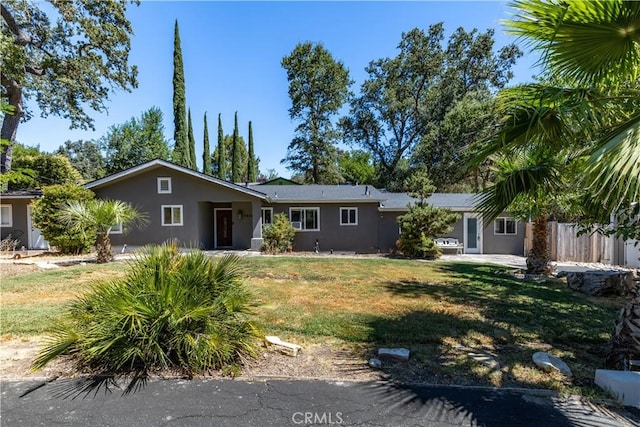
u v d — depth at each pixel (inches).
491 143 141.4
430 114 1104.8
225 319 137.9
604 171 87.2
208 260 154.8
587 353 148.4
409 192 593.0
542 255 360.5
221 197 577.9
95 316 128.0
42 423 93.1
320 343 155.3
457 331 173.0
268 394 109.7
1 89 552.1
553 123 131.1
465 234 626.8
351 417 97.1
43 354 125.7
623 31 102.1
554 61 119.1
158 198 576.4
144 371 122.6
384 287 282.8
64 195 482.3
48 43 652.1
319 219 624.7
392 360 136.6
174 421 94.7
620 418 97.6
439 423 94.6
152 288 130.0
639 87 125.0
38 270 355.3
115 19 676.1
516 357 141.1
